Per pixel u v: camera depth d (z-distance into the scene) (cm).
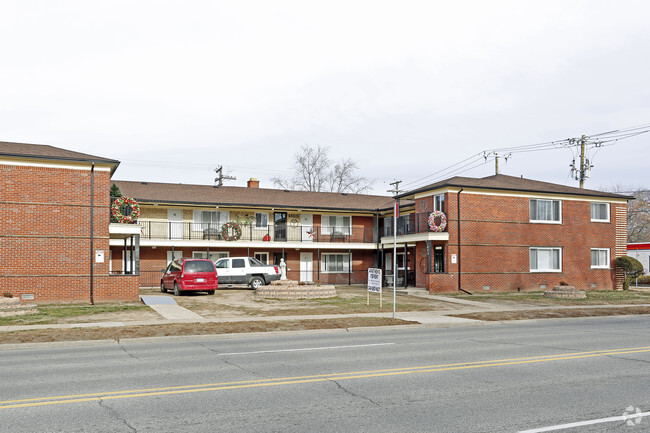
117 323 1677
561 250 3381
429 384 836
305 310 2084
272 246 3672
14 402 726
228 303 2305
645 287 4012
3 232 2166
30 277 2197
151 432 595
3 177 2175
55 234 2242
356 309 2138
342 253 4112
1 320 1731
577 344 1295
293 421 637
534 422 633
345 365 1003
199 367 988
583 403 722
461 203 3120
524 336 1466
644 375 910
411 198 3725
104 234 2322
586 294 2997
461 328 1708
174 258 3575
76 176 2291
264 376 900
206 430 602
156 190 3719
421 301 2542
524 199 3294
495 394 772
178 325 1650
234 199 3819
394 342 1338
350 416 658
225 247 3681
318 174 6506
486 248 3161
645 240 7050
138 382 854
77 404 714
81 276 2273
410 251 3681
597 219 3534
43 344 1310
